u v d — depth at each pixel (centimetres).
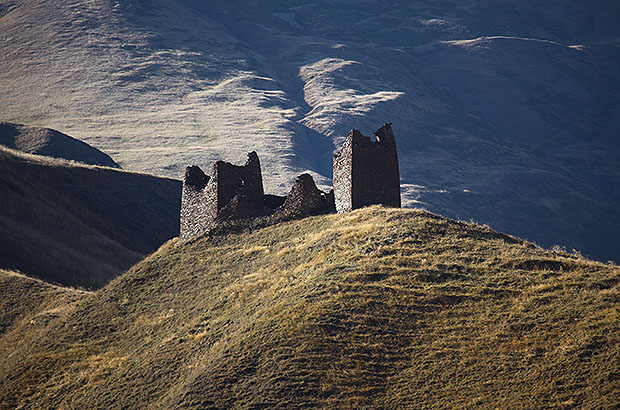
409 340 12625
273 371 12325
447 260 14888
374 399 11588
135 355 15725
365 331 12875
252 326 13812
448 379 11638
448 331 12681
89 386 15100
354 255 15625
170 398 12962
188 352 14600
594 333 11656
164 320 16788
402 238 15962
